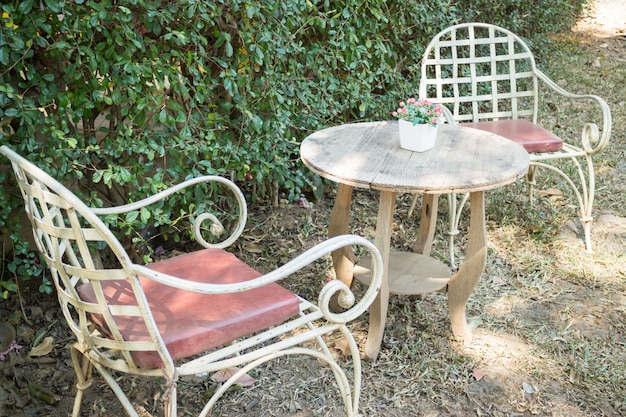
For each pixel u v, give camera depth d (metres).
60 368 2.56
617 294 3.14
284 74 3.18
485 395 2.49
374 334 2.64
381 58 3.75
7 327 2.67
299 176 3.42
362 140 2.79
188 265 2.16
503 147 2.72
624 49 7.54
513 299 3.11
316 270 3.28
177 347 1.78
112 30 2.41
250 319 1.89
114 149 2.61
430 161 2.54
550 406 2.44
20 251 2.54
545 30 6.74
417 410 2.42
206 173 2.94
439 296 3.09
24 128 2.36
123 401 1.92
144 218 2.67
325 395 2.49
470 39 3.71
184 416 2.36
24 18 2.22
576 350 2.75
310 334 1.99
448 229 3.70
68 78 2.45
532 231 3.70
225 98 3.09
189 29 2.65
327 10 3.40
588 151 3.42
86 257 1.66
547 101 5.74
